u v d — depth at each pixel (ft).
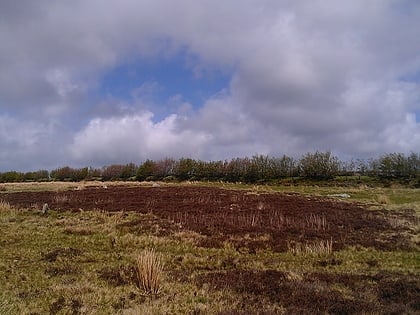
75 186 165.48
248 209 84.28
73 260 41.06
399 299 30.12
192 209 82.02
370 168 234.38
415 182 200.85
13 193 126.52
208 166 273.95
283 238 56.34
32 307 27.37
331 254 48.14
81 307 27.50
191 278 35.35
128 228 59.67
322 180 226.79
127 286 32.40
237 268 40.55
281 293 31.19
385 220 73.97
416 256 47.83
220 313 26.08
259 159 260.42
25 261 39.93
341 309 27.53
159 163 298.15
